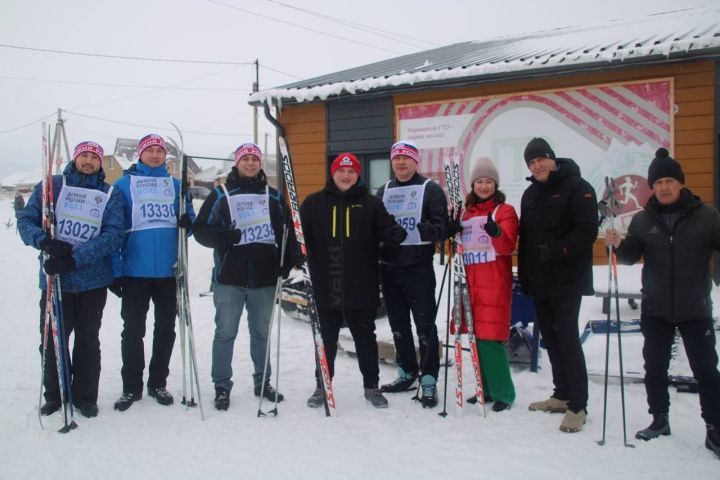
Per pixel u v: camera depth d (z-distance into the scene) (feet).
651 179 10.27
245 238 12.60
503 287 12.08
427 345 12.70
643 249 10.57
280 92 29.53
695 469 9.30
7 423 11.60
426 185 12.94
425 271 12.85
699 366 10.01
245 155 12.68
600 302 20.25
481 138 26.13
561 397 12.01
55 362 12.21
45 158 11.46
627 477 9.04
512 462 9.64
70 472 9.56
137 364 12.71
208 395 13.39
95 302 12.18
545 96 24.70
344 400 13.12
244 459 9.96
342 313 12.67
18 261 38.29
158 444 10.62
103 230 12.16
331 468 9.55
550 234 11.18
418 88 26.50
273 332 19.56
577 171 11.25
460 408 11.85
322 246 12.54
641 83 22.94
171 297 12.96
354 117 29.14
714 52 21.02
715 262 22.00
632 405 12.30
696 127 22.26
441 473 9.30
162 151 12.91
